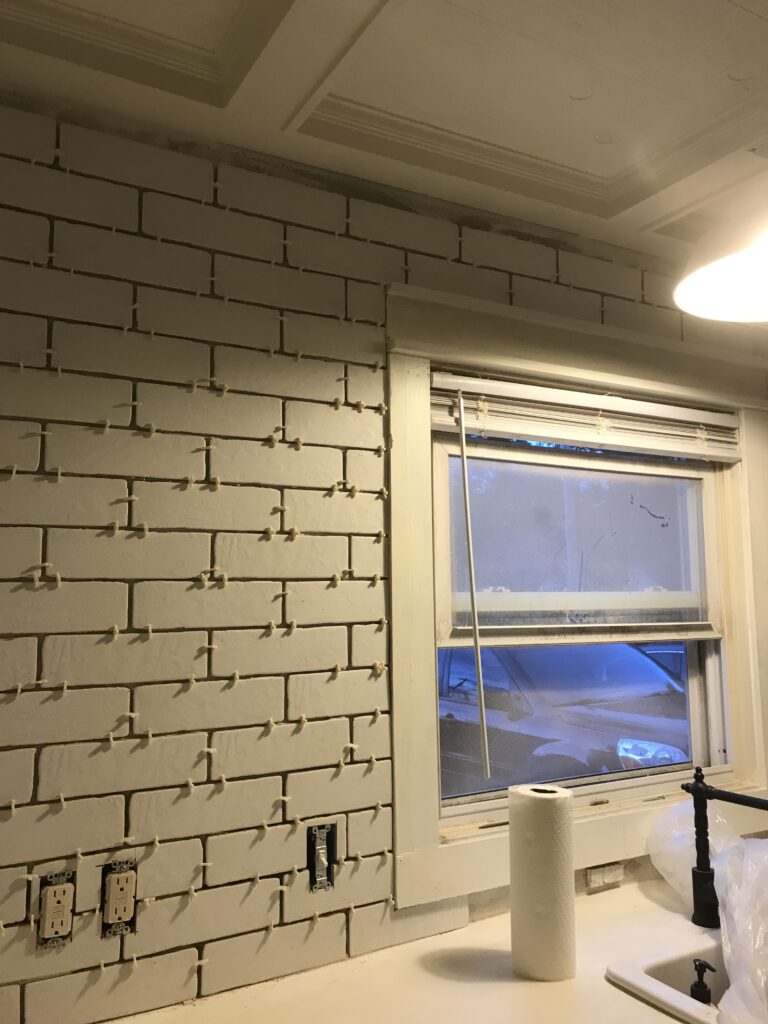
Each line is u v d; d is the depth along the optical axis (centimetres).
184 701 147
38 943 131
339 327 171
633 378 207
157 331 152
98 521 143
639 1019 134
